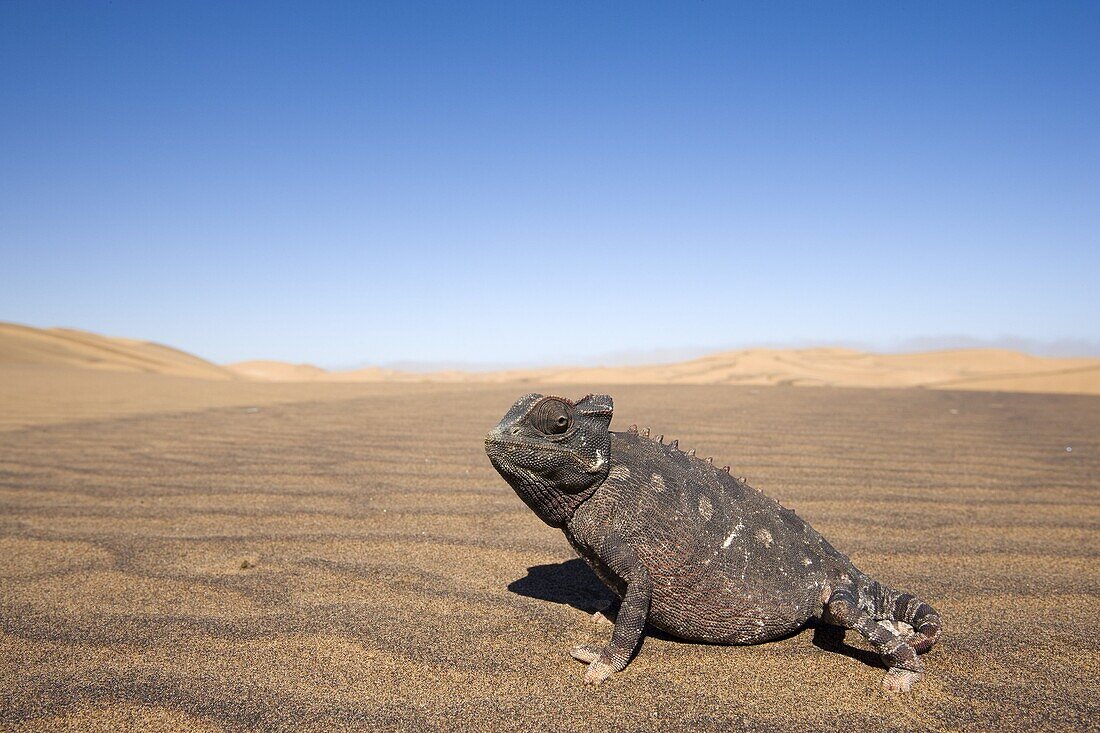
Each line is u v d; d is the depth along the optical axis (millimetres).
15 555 361
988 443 748
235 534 399
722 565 253
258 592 311
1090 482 541
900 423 938
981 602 301
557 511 255
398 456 650
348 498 482
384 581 326
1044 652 256
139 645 258
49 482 530
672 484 260
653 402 1275
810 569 264
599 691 229
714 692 229
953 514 444
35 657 248
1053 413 1119
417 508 456
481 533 403
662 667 246
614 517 249
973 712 217
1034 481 543
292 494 493
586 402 254
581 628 277
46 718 209
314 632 269
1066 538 394
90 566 345
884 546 378
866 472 575
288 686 228
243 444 723
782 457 648
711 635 259
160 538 391
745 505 272
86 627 273
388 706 217
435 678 235
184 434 800
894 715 216
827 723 211
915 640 253
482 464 610
